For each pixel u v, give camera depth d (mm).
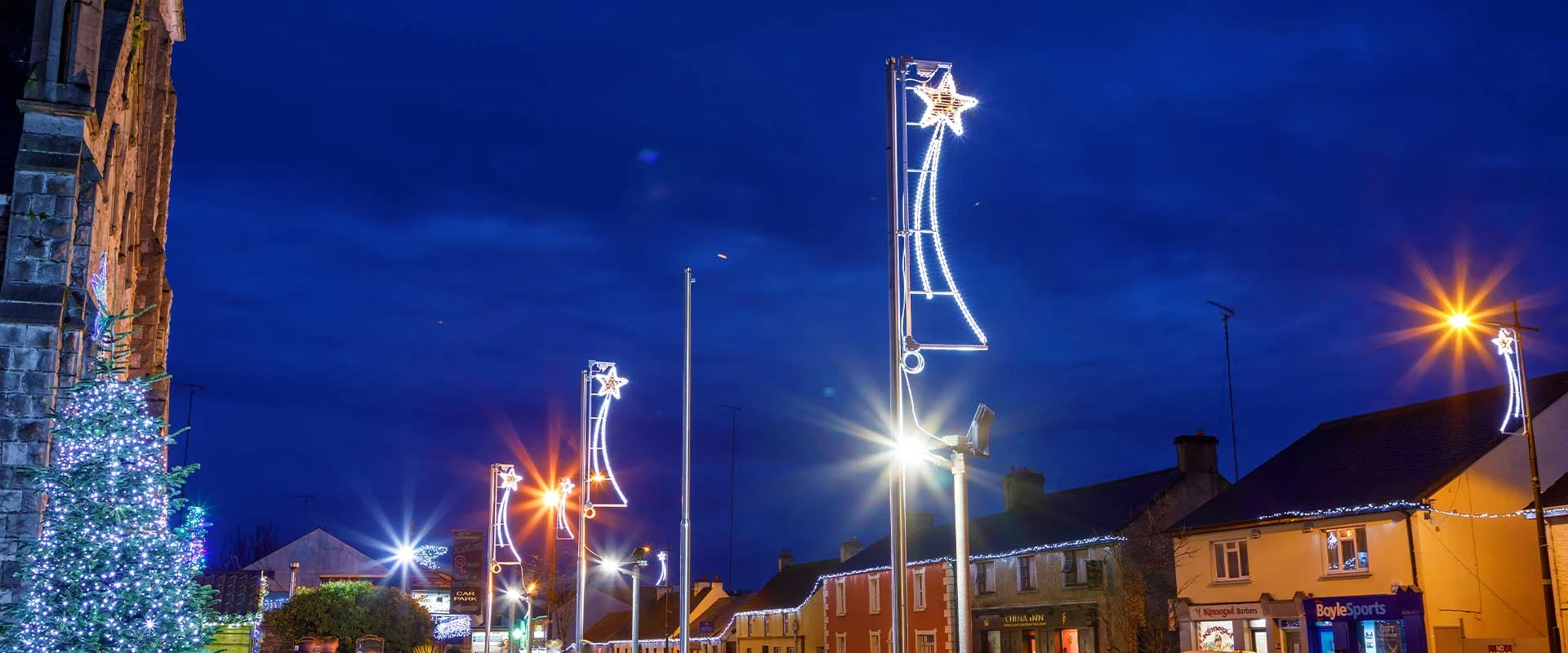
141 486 17891
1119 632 42406
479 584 48688
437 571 80250
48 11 19781
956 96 17172
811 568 72750
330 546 83938
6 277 18797
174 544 18141
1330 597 35438
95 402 18172
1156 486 46875
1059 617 44906
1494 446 35031
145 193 28406
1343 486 37719
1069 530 47125
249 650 37281
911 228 17031
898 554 16531
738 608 74750
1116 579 43000
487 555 52844
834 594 61500
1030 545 47938
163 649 17797
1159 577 43812
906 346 16906
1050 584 46250
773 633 67688
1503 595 34125
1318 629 36250
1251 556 38875
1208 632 40156
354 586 57094
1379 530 34469
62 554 17219
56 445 18469
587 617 94625
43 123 19438
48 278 19000
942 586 51656
